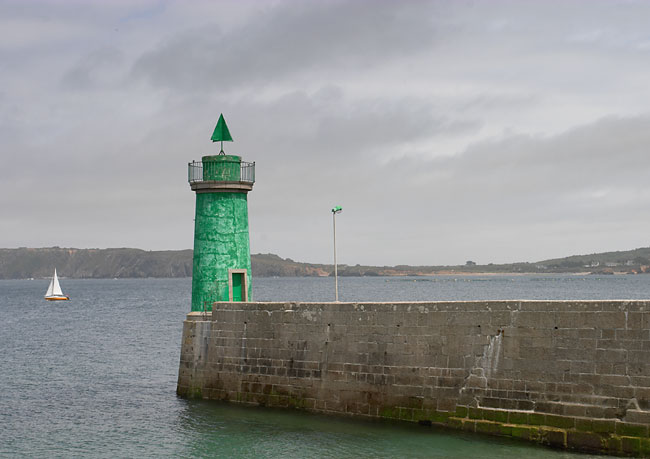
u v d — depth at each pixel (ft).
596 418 77.10
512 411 81.46
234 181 111.55
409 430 86.89
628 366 76.38
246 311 102.06
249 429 93.15
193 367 106.63
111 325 276.82
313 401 95.04
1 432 100.48
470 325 85.05
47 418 108.17
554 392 79.71
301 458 82.64
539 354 80.89
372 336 91.25
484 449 80.84
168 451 89.04
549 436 78.95
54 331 253.65
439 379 86.38
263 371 99.81
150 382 136.77
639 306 76.28
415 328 88.38
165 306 423.64
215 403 103.50
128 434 97.50
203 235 112.37
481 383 83.82
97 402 118.42
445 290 568.82
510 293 483.10
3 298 583.99
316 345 95.40
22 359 174.09
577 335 79.10
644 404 75.31
